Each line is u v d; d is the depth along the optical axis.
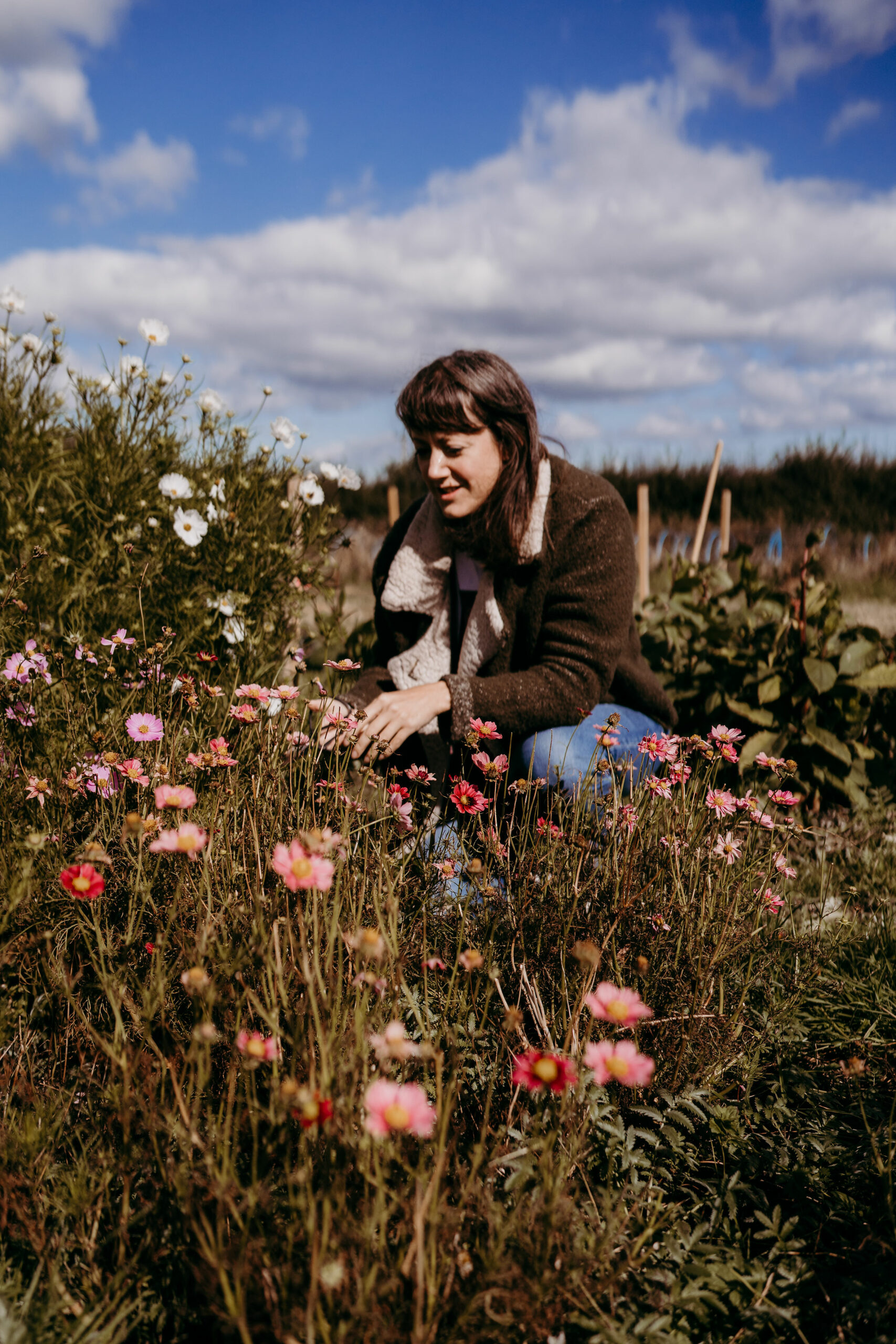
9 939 1.27
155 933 1.32
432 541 2.37
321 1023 1.11
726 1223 1.24
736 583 3.91
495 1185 1.13
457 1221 0.94
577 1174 1.22
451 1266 0.93
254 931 1.11
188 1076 1.16
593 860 1.61
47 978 1.27
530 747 2.11
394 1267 0.91
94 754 1.54
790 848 2.57
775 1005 1.65
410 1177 1.02
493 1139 1.20
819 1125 1.45
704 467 15.05
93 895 1.10
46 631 2.03
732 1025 1.49
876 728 3.41
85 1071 1.18
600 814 1.71
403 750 2.41
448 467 2.03
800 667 3.19
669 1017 1.43
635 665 2.46
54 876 1.33
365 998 1.09
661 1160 1.36
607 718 2.26
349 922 1.29
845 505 14.01
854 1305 1.07
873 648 3.28
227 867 1.37
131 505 2.37
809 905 2.15
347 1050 1.10
